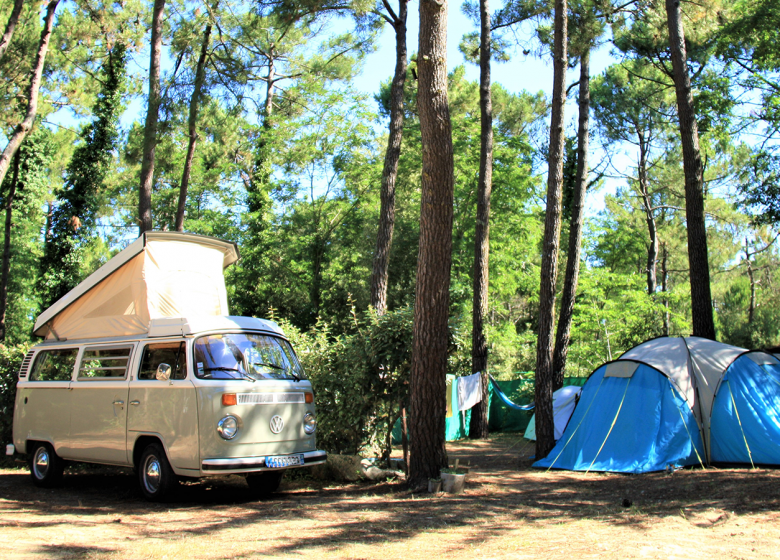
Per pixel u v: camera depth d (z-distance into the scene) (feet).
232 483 28.91
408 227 82.64
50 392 28.73
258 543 16.78
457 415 53.26
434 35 27.43
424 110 27.27
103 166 77.25
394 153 51.65
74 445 27.04
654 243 102.53
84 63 88.38
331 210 89.04
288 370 25.73
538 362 37.32
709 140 96.73
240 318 26.04
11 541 16.89
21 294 108.99
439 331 26.89
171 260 28.17
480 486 27.43
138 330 26.43
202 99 54.34
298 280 85.05
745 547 15.56
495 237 86.79
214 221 92.38
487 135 51.98
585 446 33.42
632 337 83.76
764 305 124.47
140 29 86.89
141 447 24.86
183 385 22.91
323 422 31.01
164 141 54.39
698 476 27.50
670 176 106.42
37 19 71.36
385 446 31.65
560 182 38.45
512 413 61.87
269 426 23.59
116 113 77.56
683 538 16.71
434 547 16.24
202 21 55.26
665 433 31.89
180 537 17.65
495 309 102.78
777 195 58.59
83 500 24.77
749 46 63.67
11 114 66.54
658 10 52.65
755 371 33.63
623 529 18.13
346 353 30.81
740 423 31.71
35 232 113.29
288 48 95.81
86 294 29.40
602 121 100.27
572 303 49.32
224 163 92.07
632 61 90.99
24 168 87.25
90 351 27.76
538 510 21.75
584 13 45.93
